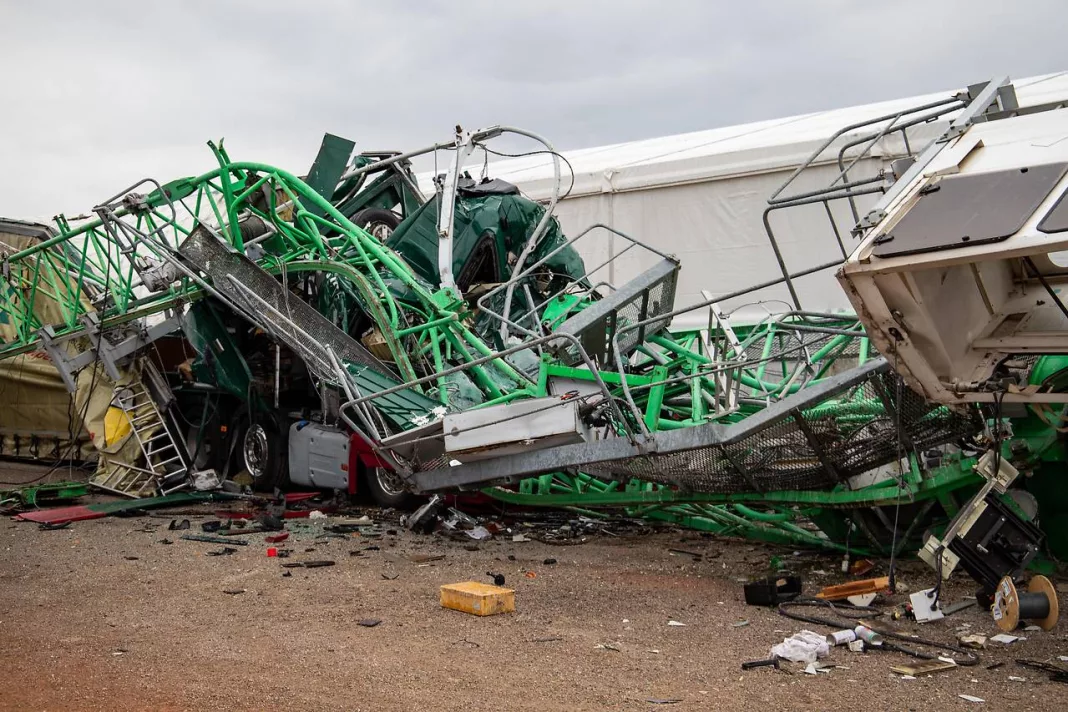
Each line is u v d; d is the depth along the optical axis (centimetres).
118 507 1096
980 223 479
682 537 948
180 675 491
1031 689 471
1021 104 1430
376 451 950
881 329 531
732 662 521
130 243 1205
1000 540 609
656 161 1719
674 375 948
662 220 1698
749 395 921
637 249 1723
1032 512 687
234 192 1151
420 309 1037
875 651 542
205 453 1359
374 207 1284
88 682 479
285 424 1249
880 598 666
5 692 462
